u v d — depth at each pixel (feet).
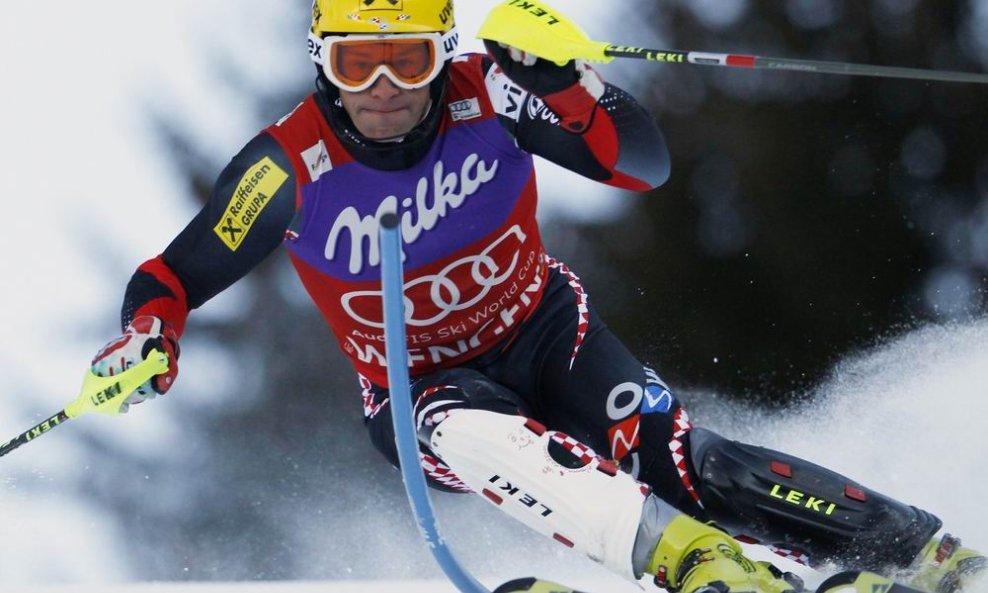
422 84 47.11
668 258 147.23
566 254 147.23
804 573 52.26
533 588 42.63
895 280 147.95
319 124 48.88
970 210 150.51
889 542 48.08
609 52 44.27
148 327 47.62
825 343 144.56
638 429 50.47
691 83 153.79
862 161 150.71
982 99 152.05
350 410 146.51
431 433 47.09
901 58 154.61
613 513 43.57
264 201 48.65
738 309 145.59
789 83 152.66
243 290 149.07
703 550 42.91
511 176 50.19
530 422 45.85
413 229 49.29
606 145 48.37
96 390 46.96
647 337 143.33
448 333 51.80
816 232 148.77
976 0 154.71
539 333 52.95
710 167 150.41
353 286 50.39
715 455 48.88
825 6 154.92
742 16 156.76
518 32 45.47
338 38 46.75
